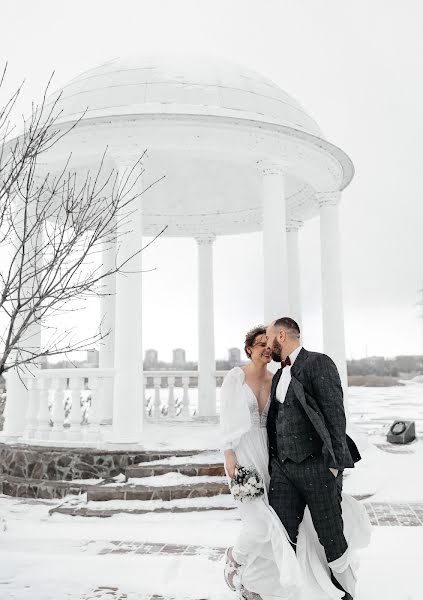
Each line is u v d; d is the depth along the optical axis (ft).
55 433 28.14
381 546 17.40
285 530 11.85
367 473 29.01
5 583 14.40
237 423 12.74
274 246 30.25
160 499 23.08
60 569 15.42
